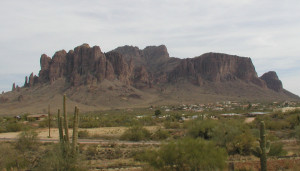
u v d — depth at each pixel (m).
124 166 27.48
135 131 53.75
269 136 41.06
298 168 23.55
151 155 22.67
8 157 26.62
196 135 44.44
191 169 20.83
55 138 54.25
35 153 33.62
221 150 21.72
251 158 29.27
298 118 64.94
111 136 58.28
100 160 31.80
